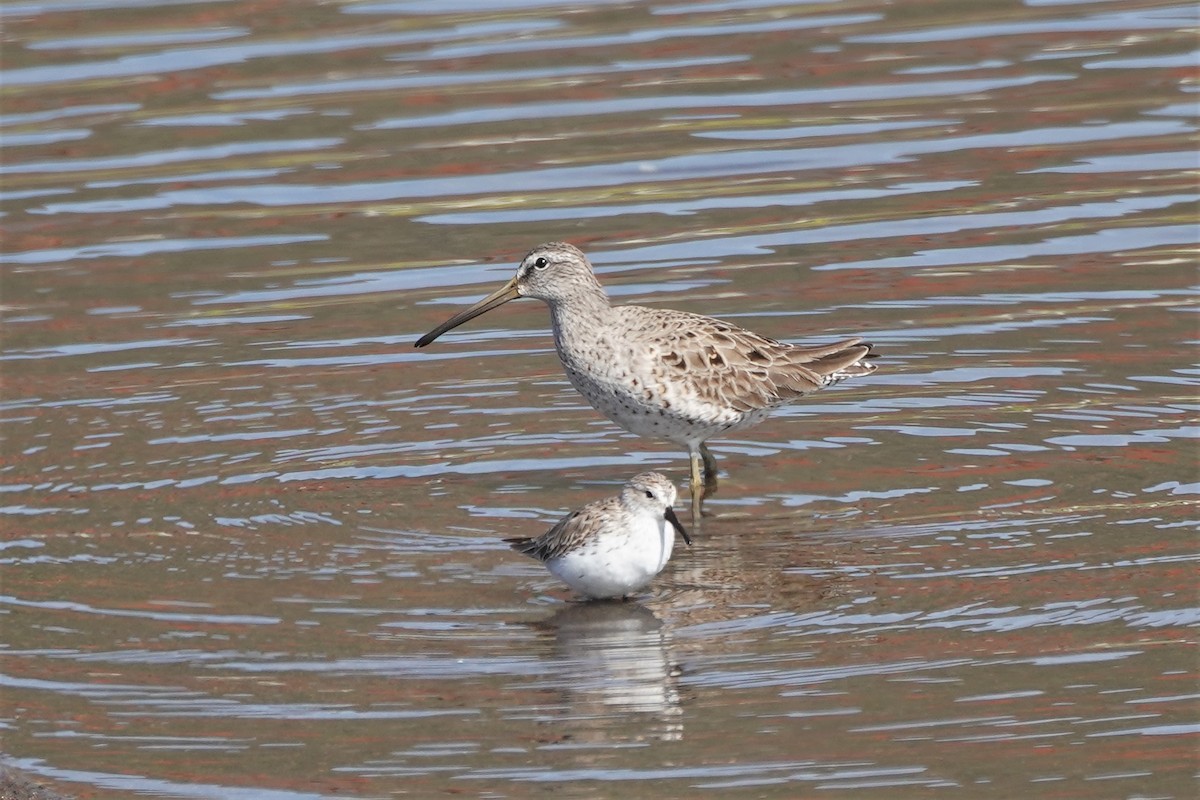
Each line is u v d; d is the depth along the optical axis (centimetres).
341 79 2647
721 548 1400
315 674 1197
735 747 1084
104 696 1170
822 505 1479
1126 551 1348
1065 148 2323
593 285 1587
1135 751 1065
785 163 2331
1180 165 2247
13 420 1691
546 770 1063
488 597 1321
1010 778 1039
